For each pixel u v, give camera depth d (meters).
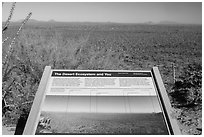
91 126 1.88
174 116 1.99
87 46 5.52
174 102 3.69
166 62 5.39
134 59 5.54
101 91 2.28
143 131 1.85
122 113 2.01
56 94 2.22
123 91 2.28
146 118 1.98
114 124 1.90
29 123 1.90
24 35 5.05
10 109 3.22
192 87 4.00
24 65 4.04
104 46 5.95
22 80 3.80
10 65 4.03
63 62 4.09
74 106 2.08
